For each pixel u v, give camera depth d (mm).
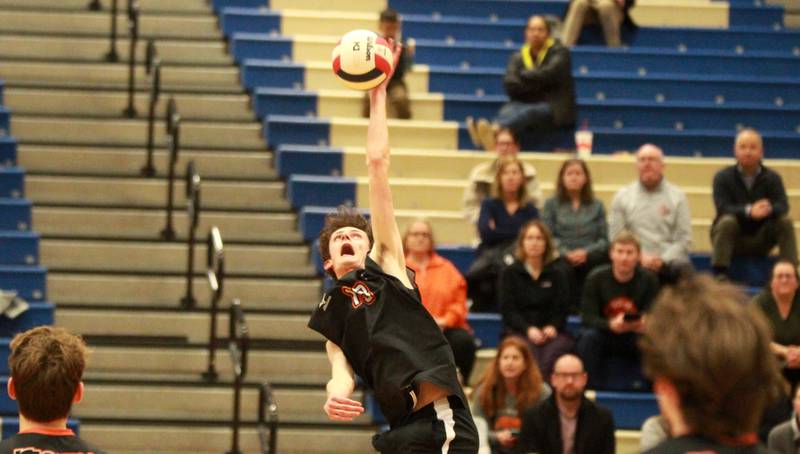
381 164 11281
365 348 10984
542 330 24984
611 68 34188
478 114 32250
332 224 11953
